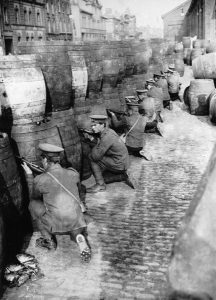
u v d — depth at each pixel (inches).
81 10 1414.9
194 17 1353.3
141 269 131.8
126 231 159.8
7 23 1106.1
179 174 229.3
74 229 142.3
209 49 724.7
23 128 166.7
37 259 140.3
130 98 303.3
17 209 149.0
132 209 181.8
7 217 142.2
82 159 213.9
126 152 212.2
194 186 208.2
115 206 186.2
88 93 257.6
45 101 172.2
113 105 295.4
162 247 145.7
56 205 142.6
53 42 200.4
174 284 45.0
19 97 161.6
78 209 145.4
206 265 44.1
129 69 359.3
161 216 173.0
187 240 44.7
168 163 251.4
